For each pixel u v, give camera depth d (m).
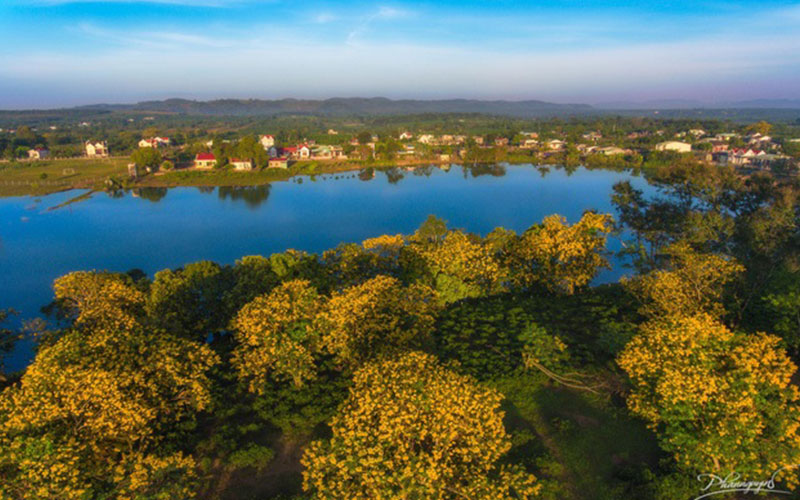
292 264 37.41
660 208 47.88
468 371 26.42
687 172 53.22
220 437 21.17
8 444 14.66
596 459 19.73
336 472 16.00
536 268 39.34
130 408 16.94
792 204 41.72
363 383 18.56
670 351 19.33
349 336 24.44
